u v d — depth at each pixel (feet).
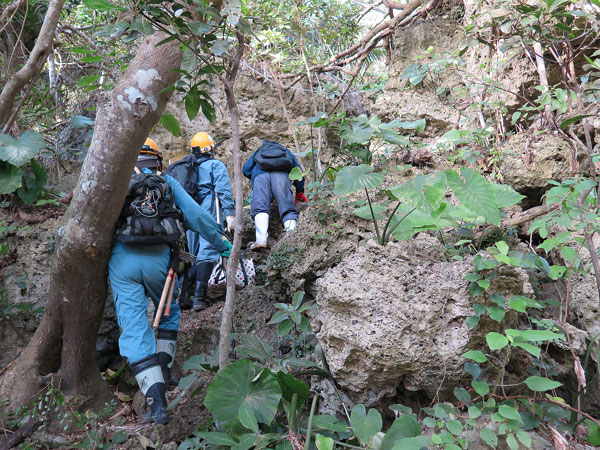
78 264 10.26
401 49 19.06
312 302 12.14
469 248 10.73
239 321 13.23
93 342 10.94
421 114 17.22
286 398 9.24
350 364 9.14
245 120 19.60
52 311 10.59
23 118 16.72
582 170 12.74
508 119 14.83
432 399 9.19
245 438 8.25
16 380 10.48
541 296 11.20
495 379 8.91
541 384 7.77
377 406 9.48
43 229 13.41
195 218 11.12
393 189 8.73
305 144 19.38
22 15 16.16
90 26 17.93
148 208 10.49
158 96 9.87
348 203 12.39
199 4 8.64
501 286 8.94
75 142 20.02
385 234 10.18
